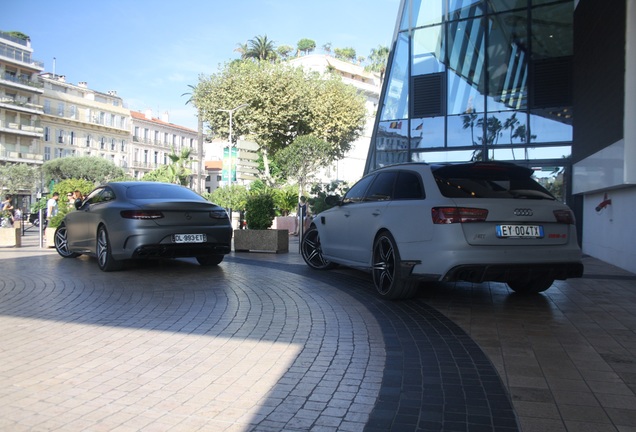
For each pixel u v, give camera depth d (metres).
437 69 14.71
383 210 6.10
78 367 3.59
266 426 2.65
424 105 14.84
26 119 71.06
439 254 5.15
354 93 40.56
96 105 83.81
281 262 9.78
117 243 7.91
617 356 3.81
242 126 34.84
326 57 79.25
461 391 3.12
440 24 14.71
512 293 6.46
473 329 4.62
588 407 2.87
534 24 13.51
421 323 4.86
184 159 40.56
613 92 8.27
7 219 20.44
